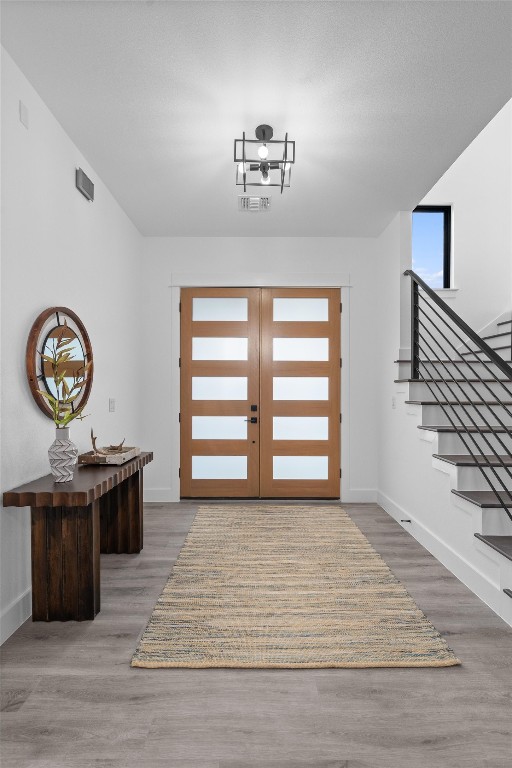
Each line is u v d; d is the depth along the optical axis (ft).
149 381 16.61
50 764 4.88
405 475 13.32
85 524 7.89
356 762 4.92
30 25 6.93
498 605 8.11
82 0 6.46
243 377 16.76
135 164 11.25
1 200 7.35
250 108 8.96
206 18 6.77
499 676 6.41
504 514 8.66
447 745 5.16
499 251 16.93
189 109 9.02
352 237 16.65
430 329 16.14
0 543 7.29
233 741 5.20
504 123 16.98
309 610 8.23
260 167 9.45
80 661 6.73
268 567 10.22
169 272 16.60
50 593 7.89
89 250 11.29
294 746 5.13
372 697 5.96
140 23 6.88
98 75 8.04
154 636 7.34
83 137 10.03
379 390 16.33
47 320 8.78
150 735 5.28
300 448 16.78
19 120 7.91
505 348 14.29
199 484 16.76
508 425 11.63
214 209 14.03
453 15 6.74
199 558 10.77
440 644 7.14
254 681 6.28
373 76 8.04
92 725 5.43
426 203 17.08
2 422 7.33
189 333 16.74
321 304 16.80
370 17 6.76
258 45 7.30
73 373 9.92
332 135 9.91
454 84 8.26
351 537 12.32
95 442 11.24
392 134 9.86
